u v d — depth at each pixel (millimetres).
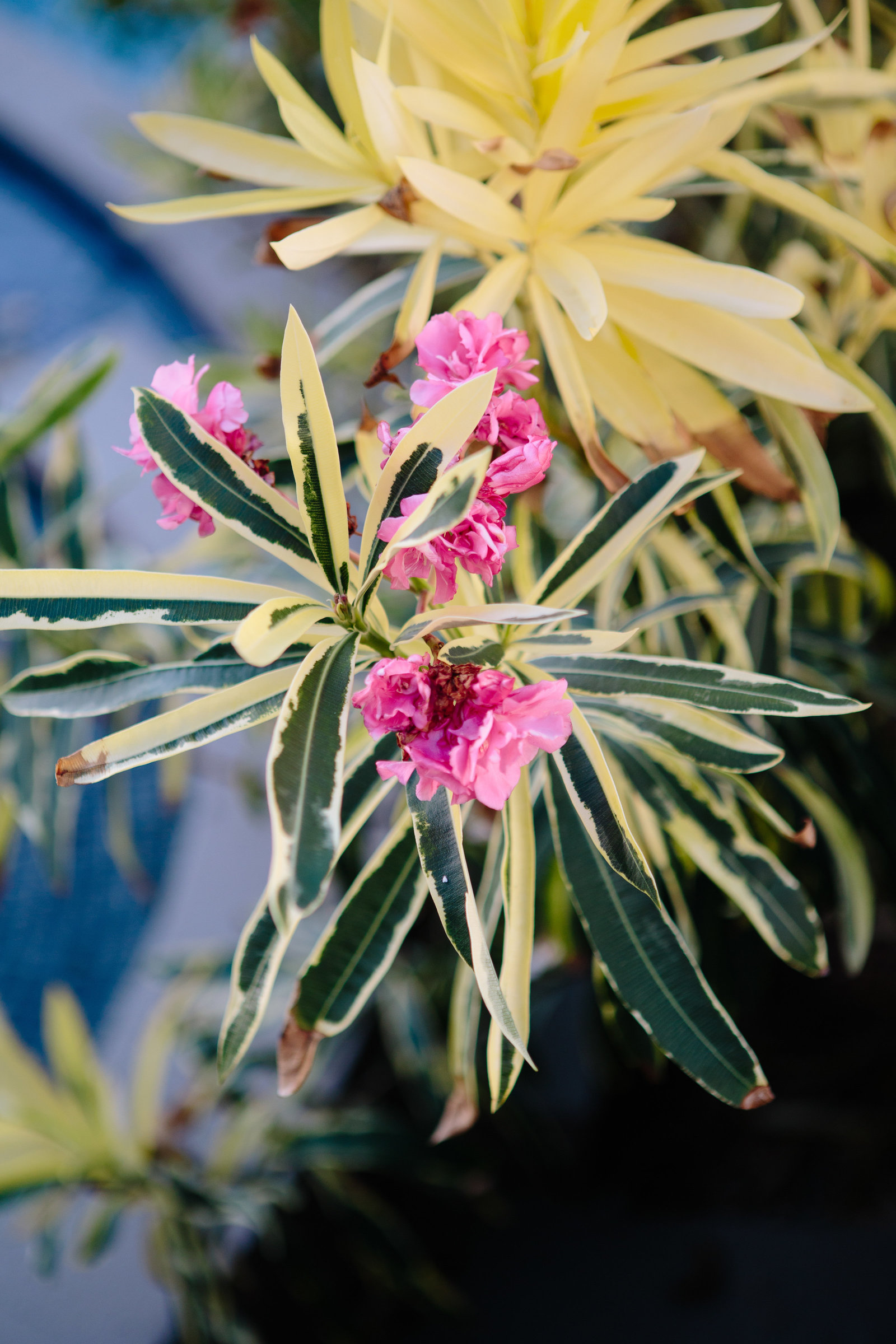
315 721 736
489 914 882
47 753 1181
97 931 2381
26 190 3311
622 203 877
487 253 950
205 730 773
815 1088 1894
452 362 783
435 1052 1687
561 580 868
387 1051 2102
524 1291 1878
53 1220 1425
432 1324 1884
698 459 866
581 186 872
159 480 801
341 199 913
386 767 752
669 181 957
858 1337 1644
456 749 731
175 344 3146
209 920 2379
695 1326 1744
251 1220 1440
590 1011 1520
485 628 830
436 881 771
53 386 1089
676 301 889
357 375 2143
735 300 856
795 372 877
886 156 949
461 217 855
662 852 955
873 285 999
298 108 890
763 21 880
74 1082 1412
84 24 2301
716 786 954
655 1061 957
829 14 1207
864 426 1636
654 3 893
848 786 1116
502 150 850
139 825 2520
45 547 1233
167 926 2342
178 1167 1496
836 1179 1849
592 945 860
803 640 1186
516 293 900
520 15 866
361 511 1526
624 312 897
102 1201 1435
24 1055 1384
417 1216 2029
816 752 1112
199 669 851
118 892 2432
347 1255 1920
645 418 905
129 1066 2115
